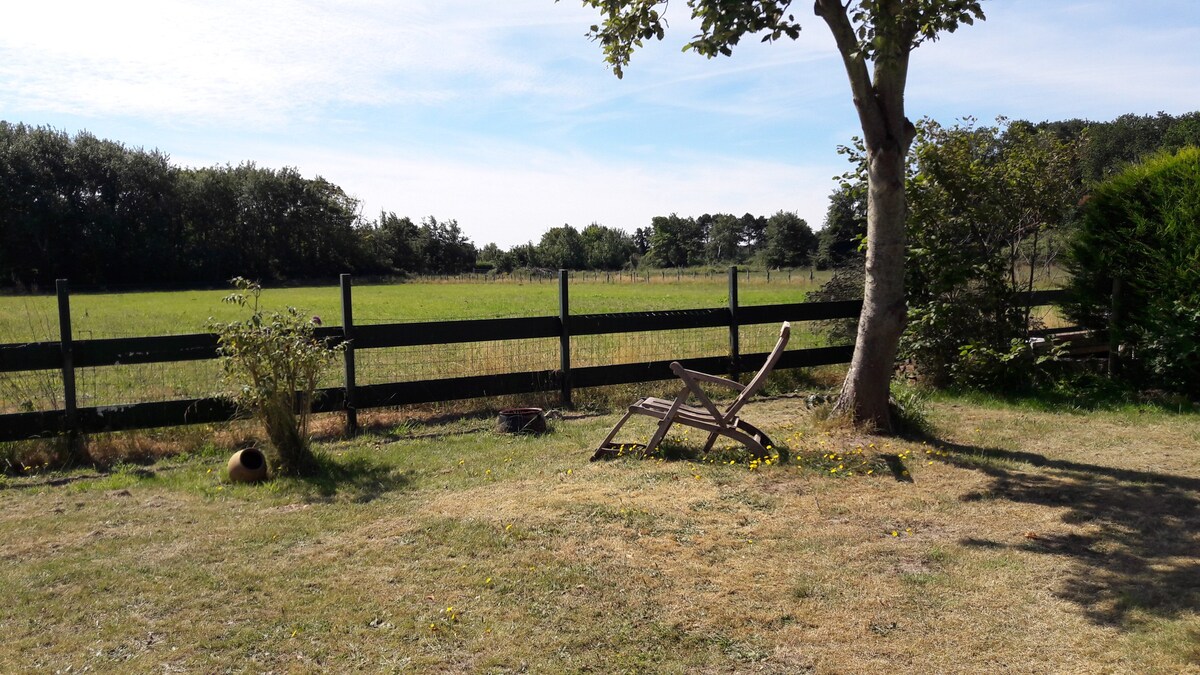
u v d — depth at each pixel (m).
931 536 5.13
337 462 7.00
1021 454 7.21
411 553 4.84
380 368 11.56
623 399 10.10
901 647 3.70
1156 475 6.45
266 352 6.54
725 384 6.98
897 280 7.63
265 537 5.14
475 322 9.14
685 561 4.70
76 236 52.16
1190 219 9.13
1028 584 4.36
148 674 3.46
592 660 3.59
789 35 6.66
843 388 8.16
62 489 6.36
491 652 3.65
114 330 19.98
